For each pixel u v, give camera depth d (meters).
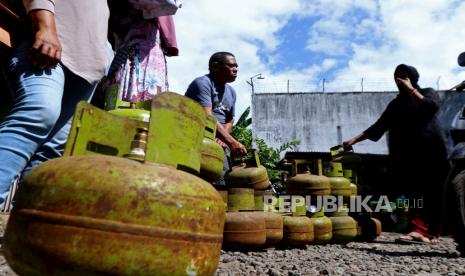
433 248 4.46
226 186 3.84
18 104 1.52
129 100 2.59
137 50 2.68
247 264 2.75
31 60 1.53
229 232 3.26
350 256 3.54
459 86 4.29
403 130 5.02
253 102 21.78
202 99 3.89
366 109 21.58
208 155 2.57
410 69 5.04
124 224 0.89
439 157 4.76
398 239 5.05
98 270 0.87
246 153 3.86
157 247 0.91
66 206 0.89
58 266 0.87
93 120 1.23
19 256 0.92
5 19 1.58
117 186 0.91
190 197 0.98
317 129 21.34
